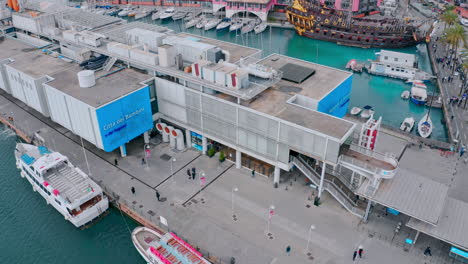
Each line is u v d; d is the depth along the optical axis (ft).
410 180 189.16
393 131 264.72
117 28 313.73
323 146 182.19
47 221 205.26
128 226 200.23
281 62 260.62
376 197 177.99
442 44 422.00
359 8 461.78
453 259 169.78
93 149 248.93
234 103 205.87
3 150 262.06
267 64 257.34
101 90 228.22
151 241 180.04
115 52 263.08
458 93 318.45
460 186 215.51
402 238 181.37
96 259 183.83
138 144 253.24
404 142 254.06
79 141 257.34
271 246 177.47
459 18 493.36
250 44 456.04
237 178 221.66
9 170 243.81
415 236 179.93
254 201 204.64
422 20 472.03
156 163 234.38
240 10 507.71
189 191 211.82
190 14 538.06
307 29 465.88
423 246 177.06
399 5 560.20
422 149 247.70
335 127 185.06
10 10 349.61
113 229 198.80
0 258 185.06
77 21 330.75
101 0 583.58
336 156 180.45
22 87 271.08
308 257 171.63
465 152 244.63
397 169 197.06
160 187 214.69
